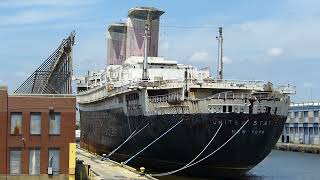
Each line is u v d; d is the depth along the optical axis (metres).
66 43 46.25
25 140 38.34
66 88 45.97
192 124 49.50
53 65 50.28
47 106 38.75
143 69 58.59
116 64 88.31
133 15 74.25
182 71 63.41
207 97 49.81
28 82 51.56
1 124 38.06
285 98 50.50
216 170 50.62
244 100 47.62
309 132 124.88
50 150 38.78
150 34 72.31
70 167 38.84
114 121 67.19
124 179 39.75
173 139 51.66
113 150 65.88
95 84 83.62
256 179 56.16
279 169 72.00
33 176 38.34
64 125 38.91
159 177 52.75
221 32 57.22
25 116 38.47
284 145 127.38
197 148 49.88
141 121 56.69
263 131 48.53
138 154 59.06
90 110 83.19
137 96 57.19
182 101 50.25
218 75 56.97
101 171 45.16
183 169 52.62
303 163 84.69
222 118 47.72
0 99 38.16
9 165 38.16
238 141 48.22
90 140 84.44
